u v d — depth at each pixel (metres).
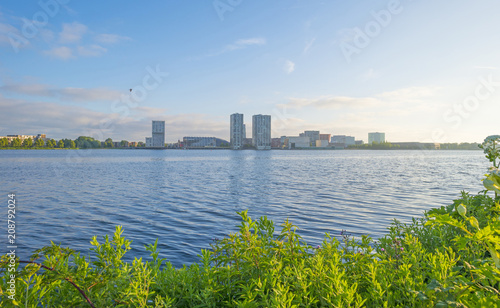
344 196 21.08
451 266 2.12
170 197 22.12
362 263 2.42
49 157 130.62
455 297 1.71
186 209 17.17
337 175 41.34
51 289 1.92
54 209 17.36
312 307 2.00
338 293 1.79
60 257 2.06
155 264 2.54
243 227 2.49
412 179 34.56
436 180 33.16
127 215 15.56
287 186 28.23
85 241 10.80
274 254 2.63
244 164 77.69
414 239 2.78
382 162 85.94
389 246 2.91
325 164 75.06
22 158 119.00
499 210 2.91
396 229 3.45
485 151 3.51
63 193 24.69
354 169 55.22
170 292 2.27
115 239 2.38
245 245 2.49
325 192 23.44
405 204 17.41
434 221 1.75
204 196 22.39
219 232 12.01
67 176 42.41
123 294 1.97
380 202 18.23
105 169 59.31
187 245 10.26
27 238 11.15
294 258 2.61
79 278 2.01
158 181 34.94
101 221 14.14
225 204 18.55
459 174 42.22
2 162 88.62
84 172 50.72
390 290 2.07
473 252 2.58
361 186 27.59
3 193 24.50
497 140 3.41
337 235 10.52
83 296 1.89
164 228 12.70
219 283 2.38
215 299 2.20
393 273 2.27
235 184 30.88
